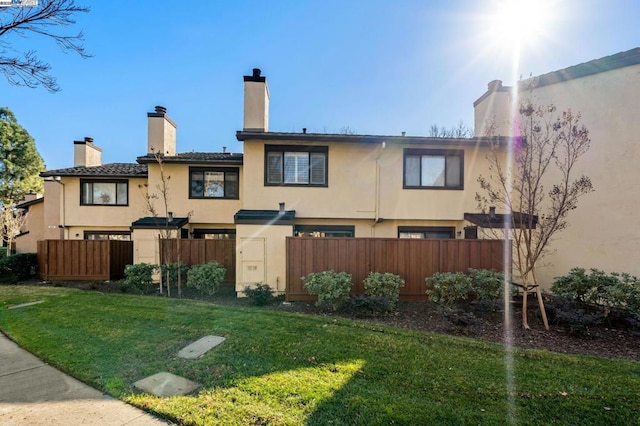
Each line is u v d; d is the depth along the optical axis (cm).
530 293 900
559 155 911
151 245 1223
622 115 800
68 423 311
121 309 732
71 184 1560
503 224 1022
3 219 1964
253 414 318
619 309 621
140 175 1539
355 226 1238
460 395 356
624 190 795
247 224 988
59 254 1250
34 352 487
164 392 364
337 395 353
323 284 761
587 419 316
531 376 404
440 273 836
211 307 757
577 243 899
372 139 1170
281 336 545
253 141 1177
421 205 1214
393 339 536
